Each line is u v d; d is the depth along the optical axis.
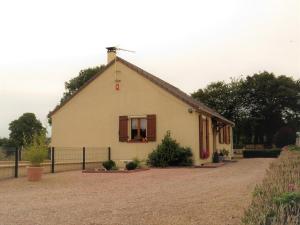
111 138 23.48
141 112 22.91
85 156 21.20
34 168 14.55
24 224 6.95
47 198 10.08
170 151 21.03
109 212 7.94
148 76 22.83
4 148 16.20
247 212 5.35
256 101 48.06
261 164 22.94
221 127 28.53
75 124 24.39
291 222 4.76
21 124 39.94
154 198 9.72
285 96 47.12
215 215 7.41
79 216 7.58
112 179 14.74
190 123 21.75
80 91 24.44
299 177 8.53
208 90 46.81
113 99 23.62
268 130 49.22
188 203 8.82
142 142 22.64
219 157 25.53
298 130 48.12
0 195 10.77
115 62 23.70
